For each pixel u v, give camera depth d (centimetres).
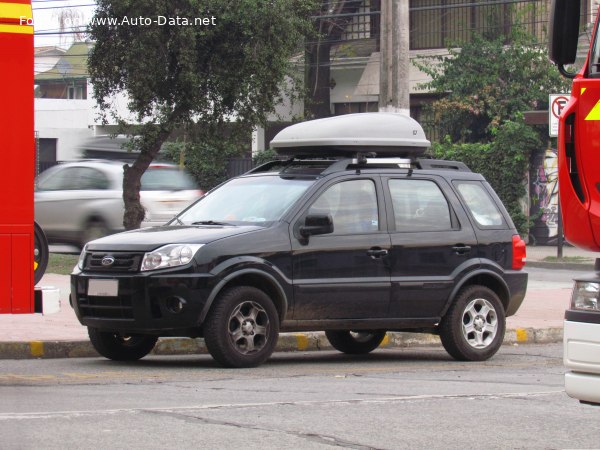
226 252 1173
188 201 2541
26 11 976
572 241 705
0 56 970
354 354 1423
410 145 1356
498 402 982
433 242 1309
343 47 4491
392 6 2377
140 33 2553
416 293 1289
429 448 777
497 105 3772
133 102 2627
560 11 736
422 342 1540
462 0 4122
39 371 1185
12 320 1540
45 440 780
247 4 2522
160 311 1159
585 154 689
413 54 4244
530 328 1595
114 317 1193
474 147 3559
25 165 977
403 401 980
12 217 973
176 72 2592
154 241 1184
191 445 771
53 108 5700
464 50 3875
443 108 3834
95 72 2641
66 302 1750
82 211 2573
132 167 2527
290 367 1241
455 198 1350
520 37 3816
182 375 1146
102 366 1237
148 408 920
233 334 1187
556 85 3769
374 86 4406
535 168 3488
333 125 1329
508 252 1367
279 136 1369
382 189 1299
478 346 1338
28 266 977
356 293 1251
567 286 2353
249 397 993
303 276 1223
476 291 1334
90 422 852
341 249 1248
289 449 765
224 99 2633
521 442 803
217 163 4259
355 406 948
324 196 1260
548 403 978
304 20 2730
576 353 671
